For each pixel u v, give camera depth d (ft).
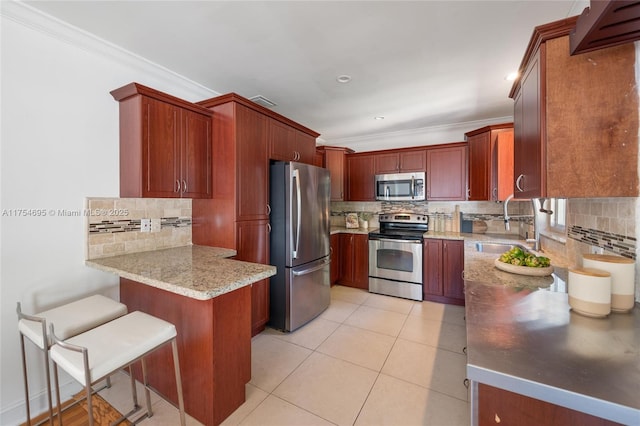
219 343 5.23
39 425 5.25
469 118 12.15
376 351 7.77
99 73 6.57
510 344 2.93
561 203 7.76
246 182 8.16
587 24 3.26
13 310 5.40
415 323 9.54
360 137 15.58
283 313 8.96
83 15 5.53
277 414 5.50
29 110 5.56
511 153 9.82
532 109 4.50
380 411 5.58
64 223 6.07
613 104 3.72
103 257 6.71
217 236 8.12
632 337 3.04
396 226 14.40
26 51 5.49
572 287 3.77
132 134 6.63
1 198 5.26
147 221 7.57
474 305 3.99
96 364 3.76
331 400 5.89
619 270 3.67
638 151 3.65
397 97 9.80
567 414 2.54
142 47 6.68
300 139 10.50
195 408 5.35
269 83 8.66
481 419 2.83
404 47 6.66
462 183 12.07
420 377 6.63
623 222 4.20
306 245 9.34
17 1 5.12
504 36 6.22
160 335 4.47
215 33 6.13
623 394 2.17
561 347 2.86
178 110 7.26
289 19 5.65
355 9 5.36
